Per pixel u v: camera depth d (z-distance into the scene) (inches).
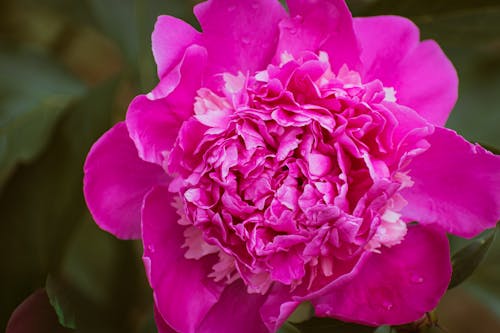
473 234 22.6
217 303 23.0
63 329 24.9
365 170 22.2
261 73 22.3
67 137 26.1
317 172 22.2
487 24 24.7
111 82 26.3
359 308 22.6
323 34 22.7
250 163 22.3
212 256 23.0
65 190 26.0
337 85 22.3
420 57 23.0
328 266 22.4
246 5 22.6
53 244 25.7
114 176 22.8
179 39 22.2
